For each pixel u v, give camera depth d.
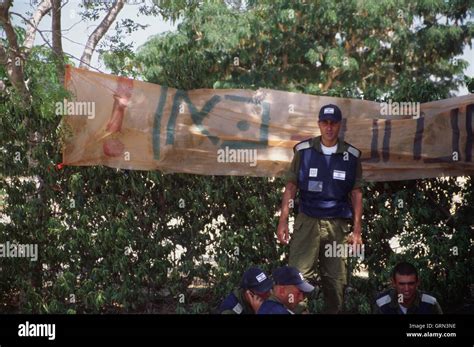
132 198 6.57
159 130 6.47
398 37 15.51
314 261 5.70
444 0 15.77
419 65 15.85
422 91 6.66
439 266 6.42
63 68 6.74
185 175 6.55
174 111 6.52
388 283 6.43
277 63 15.27
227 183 6.51
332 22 15.24
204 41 13.62
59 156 6.37
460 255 6.42
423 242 6.45
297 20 15.26
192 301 6.71
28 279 6.41
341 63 14.73
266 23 14.89
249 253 6.51
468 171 6.49
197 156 6.50
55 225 6.29
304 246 5.70
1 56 6.44
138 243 6.52
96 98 6.39
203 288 6.73
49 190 6.38
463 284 6.39
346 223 5.78
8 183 6.41
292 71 15.20
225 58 14.21
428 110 6.54
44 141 6.34
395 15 15.59
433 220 6.55
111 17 9.39
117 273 6.53
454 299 6.49
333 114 5.62
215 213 6.61
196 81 6.86
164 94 6.53
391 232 6.51
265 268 6.47
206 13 13.80
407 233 6.50
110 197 6.43
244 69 14.89
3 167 6.30
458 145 6.50
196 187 6.57
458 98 6.54
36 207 6.34
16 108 6.23
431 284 6.30
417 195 6.45
